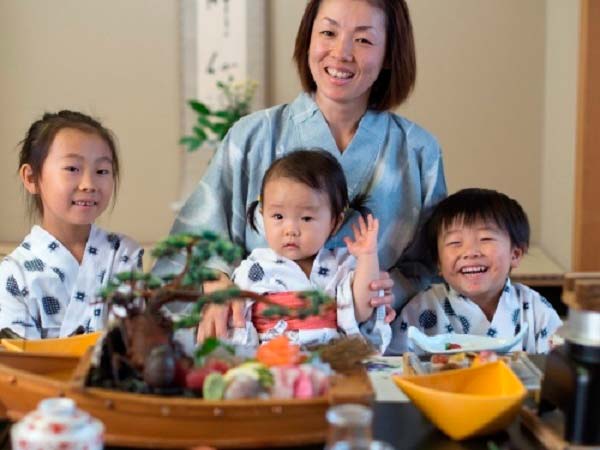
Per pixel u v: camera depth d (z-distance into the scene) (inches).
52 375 53.4
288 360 49.6
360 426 39.4
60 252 76.0
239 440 45.4
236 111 143.2
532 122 152.8
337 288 70.5
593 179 126.3
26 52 149.2
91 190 74.5
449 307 78.4
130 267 78.1
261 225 78.4
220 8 148.0
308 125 78.9
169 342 48.9
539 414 50.3
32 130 78.0
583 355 45.9
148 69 150.7
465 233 75.8
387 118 79.9
